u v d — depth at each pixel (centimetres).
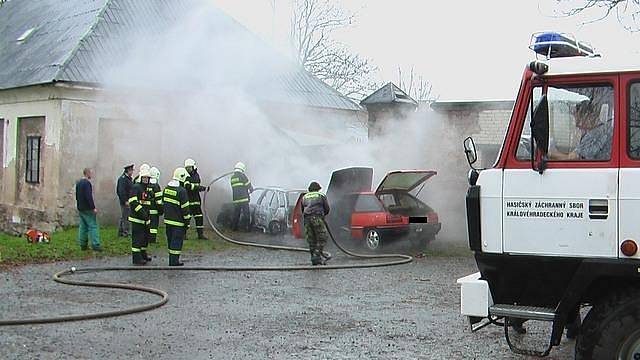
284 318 858
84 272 1221
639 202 538
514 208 578
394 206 1578
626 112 545
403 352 700
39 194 1950
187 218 1298
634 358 528
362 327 812
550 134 567
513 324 696
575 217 557
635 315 527
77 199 1455
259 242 1684
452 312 900
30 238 1555
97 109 1872
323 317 866
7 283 1105
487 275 594
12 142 2042
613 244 546
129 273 1220
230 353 693
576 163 558
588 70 553
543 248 568
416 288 1086
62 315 859
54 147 1842
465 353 697
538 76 566
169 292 1036
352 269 1294
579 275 550
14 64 2102
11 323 805
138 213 1313
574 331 727
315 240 1336
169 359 670
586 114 557
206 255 1466
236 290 1057
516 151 580
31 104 1947
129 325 812
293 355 687
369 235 1524
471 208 592
